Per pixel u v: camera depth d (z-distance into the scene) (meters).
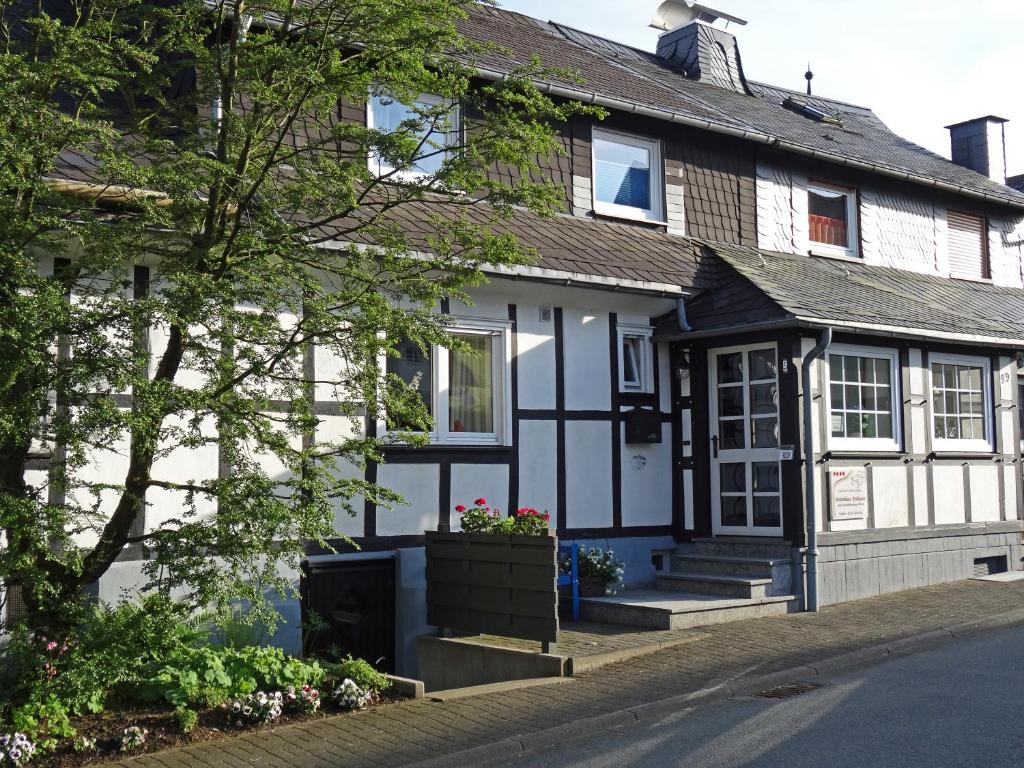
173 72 7.06
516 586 8.77
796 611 10.84
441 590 9.54
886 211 16.47
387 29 6.59
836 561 11.48
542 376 11.32
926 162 18.30
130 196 6.50
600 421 11.73
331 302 6.66
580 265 11.16
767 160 14.90
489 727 6.64
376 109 11.30
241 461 6.60
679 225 13.70
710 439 12.13
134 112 7.34
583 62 14.94
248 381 6.67
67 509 5.93
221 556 6.31
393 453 10.10
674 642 9.19
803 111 19.09
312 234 7.09
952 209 17.67
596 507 11.60
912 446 12.68
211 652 7.16
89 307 6.14
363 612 9.87
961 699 7.03
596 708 7.05
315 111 7.81
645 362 12.23
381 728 6.65
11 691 6.24
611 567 10.81
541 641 8.75
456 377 10.84
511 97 7.21
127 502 6.52
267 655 7.38
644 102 13.23
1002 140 20.98
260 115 6.75
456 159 6.86
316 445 6.90
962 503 13.30
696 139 14.09
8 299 5.70
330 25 6.73
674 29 19.08
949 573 12.90
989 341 13.01
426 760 5.93
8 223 5.84
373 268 7.22
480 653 9.02
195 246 6.46
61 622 6.47
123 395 7.82
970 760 5.66
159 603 6.50
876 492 12.14
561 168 12.73
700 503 12.09
